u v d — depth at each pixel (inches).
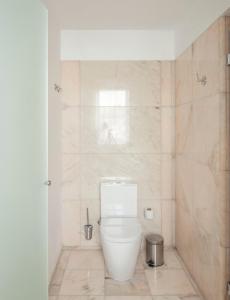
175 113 100.7
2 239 37.8
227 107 62.0
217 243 63.9
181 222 94.2
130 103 101.0
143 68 100.7
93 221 101.9
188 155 85.7
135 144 101.6
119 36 100.5
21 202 42.5
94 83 100.5
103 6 81.4
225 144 62.1
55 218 88.7
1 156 37.0
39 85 47.8
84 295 73.4
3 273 38.1
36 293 47.6
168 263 91.7
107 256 78.7
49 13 80.9
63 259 94.0
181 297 72.9
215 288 64.9
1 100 36.7
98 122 101.0
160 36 100.9
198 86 76.2
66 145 101.0
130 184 96.5
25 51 42.8
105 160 101.6
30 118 44.8
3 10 37.2
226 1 58.2
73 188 101.5
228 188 62.3
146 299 71.9
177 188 99.1
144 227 102.6
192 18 81.0
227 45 61.1
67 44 100.1
